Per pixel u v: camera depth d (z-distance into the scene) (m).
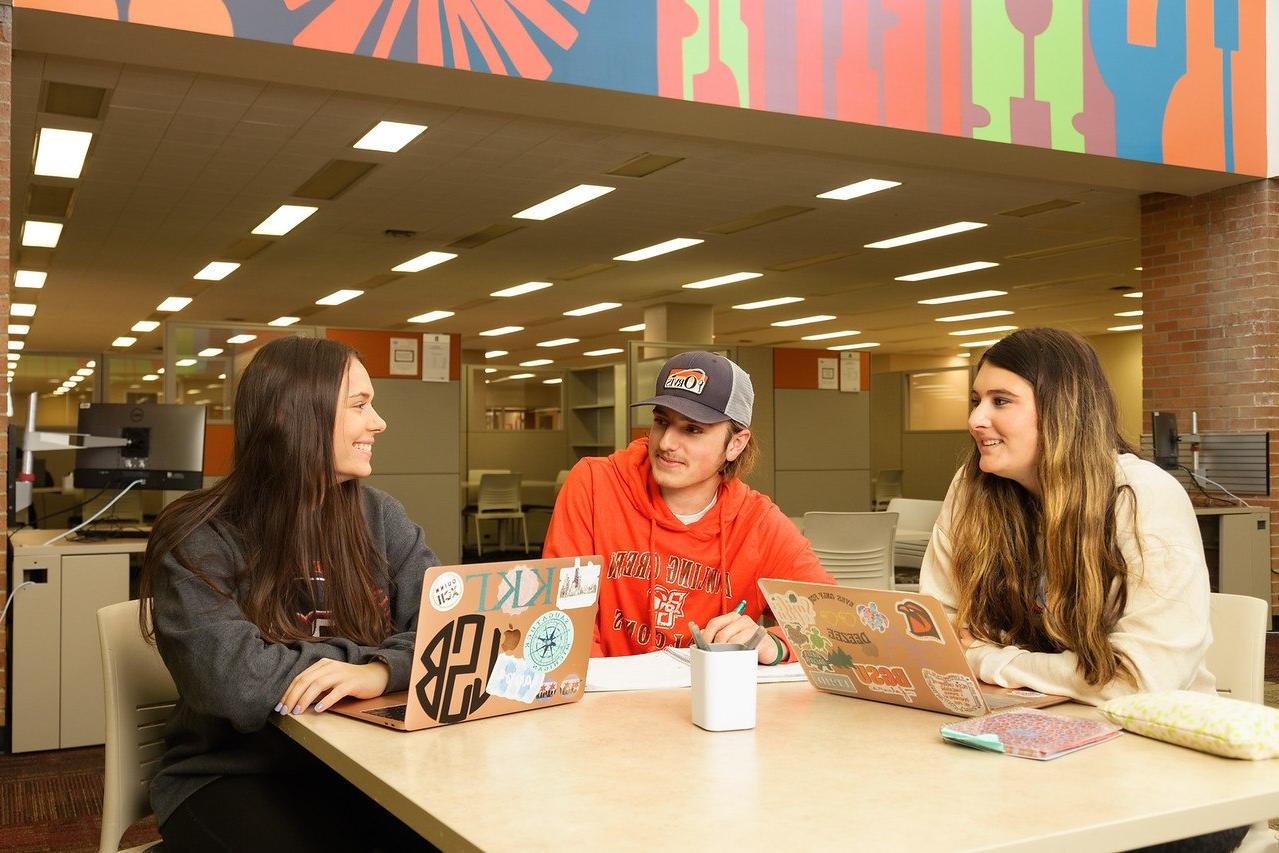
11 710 4.42
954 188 8.39
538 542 13.39
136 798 1.76
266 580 1.63
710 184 8.25
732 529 2.24
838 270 12.46
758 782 1.15
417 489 8.83
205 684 1.48
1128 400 18.91
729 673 1.39
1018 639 1.81
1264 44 7.64
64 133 6.80
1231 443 7.69
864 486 11.11
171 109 6.32
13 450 4.49
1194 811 1.07
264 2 4.91
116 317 16.03
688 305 15.16
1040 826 1.00
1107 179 7.70
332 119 6.54
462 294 14.13
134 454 5.54
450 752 1.28
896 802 1.08
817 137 6.63
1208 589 1.62
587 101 5.89
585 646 1.58
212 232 9.94
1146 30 7.18
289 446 1.65
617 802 1.08
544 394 16.16
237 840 1.52
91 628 4.55
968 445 1.92
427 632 1.38
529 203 8.88
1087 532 1.64
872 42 6.32
